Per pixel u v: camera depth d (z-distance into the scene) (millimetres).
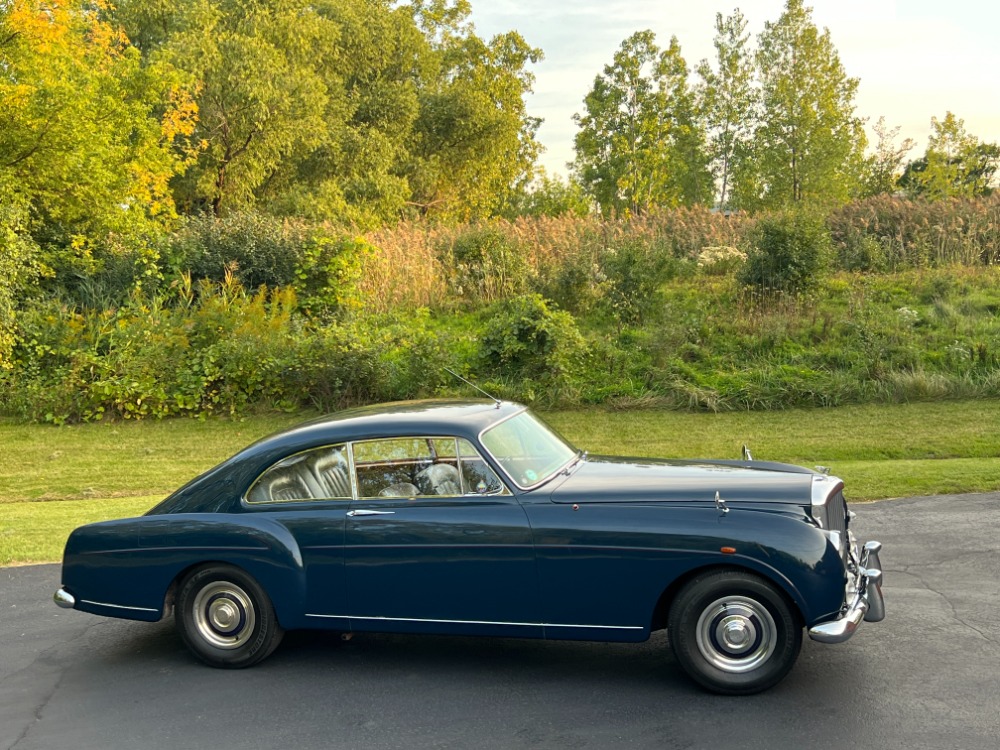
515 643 6129
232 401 17078
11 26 20250
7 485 13203
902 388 15828
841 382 16125
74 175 21391
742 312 19844
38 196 21734
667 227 27750
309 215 34656
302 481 5809
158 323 18266
